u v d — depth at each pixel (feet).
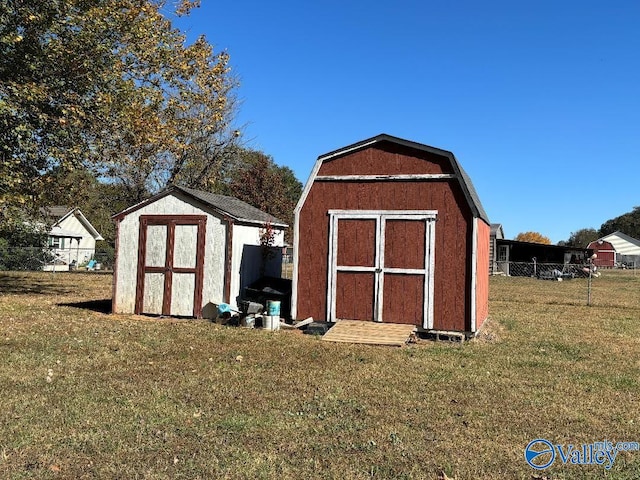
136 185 71.00
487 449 13.89
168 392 18.37
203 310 37.55
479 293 33.30
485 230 38.55
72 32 45.32
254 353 25.75
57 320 35.35
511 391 19.58
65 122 42.80
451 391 19.44
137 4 54.85
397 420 16.01
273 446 13.73
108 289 62.23
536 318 42.70
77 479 11.61
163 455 12.99
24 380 19.51
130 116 48.91
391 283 32.78
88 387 18.85
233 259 37.55
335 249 33.91
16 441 13.61
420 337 32.12
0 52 41.78
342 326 31.86
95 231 124.98
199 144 72.59
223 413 16.28
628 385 20.92
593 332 35.29
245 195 96.84
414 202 32.53
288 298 37.91
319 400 17.88
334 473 12.21
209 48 65.98
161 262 38.65
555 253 139.03
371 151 33.58
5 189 41.75
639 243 206.39
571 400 18.57
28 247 97.50
